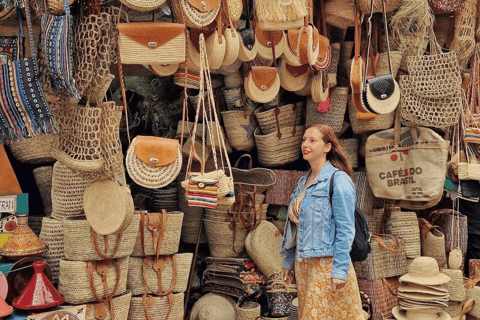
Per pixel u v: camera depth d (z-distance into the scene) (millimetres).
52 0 3447
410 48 5199
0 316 3562
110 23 3602
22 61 3309
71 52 3396
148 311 4340
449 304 5133
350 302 3594
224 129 5316
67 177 4195
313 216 3596
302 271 3742
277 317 4898
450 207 5941
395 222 5293
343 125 5492
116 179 3805
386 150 5234
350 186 3580
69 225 3932
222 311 4816
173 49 3574
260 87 4605
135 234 4168
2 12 3865
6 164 4309
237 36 4102
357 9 4812
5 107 3312
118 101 5691
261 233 5102
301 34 4402
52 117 3377
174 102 5555
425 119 5094
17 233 3998
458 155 5367
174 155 3596
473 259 5457
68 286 3924
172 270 4441
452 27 5434
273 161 5234
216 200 3504
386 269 5066
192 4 3596
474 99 5566
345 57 5492
